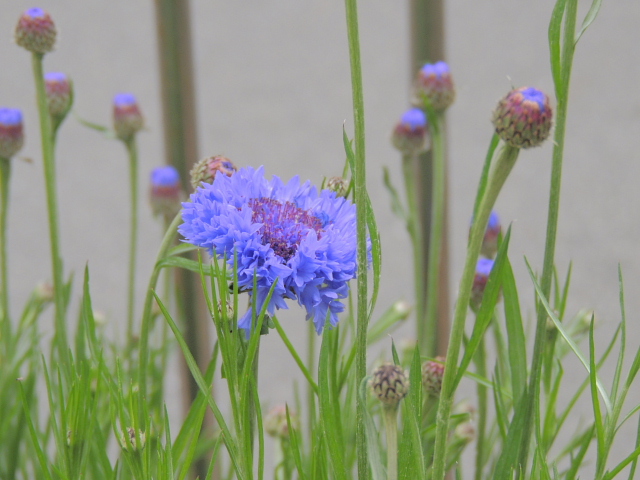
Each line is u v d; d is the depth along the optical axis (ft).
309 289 4.09
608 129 6.89
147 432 4.10
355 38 4.00
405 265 6.64
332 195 4.16
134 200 4.54
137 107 4.55
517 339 4.16
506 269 4.15
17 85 6.98
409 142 4.53
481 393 4.31
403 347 4.63
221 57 7.22
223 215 4.10
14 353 4.50
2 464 4.41
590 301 6.27
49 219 4.35
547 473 4.11
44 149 4.35
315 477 4.14
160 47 4.42
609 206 6.75
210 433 4.48
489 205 4.00
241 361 4.09
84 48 7.14
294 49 7.22
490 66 7.00
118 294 6.56
